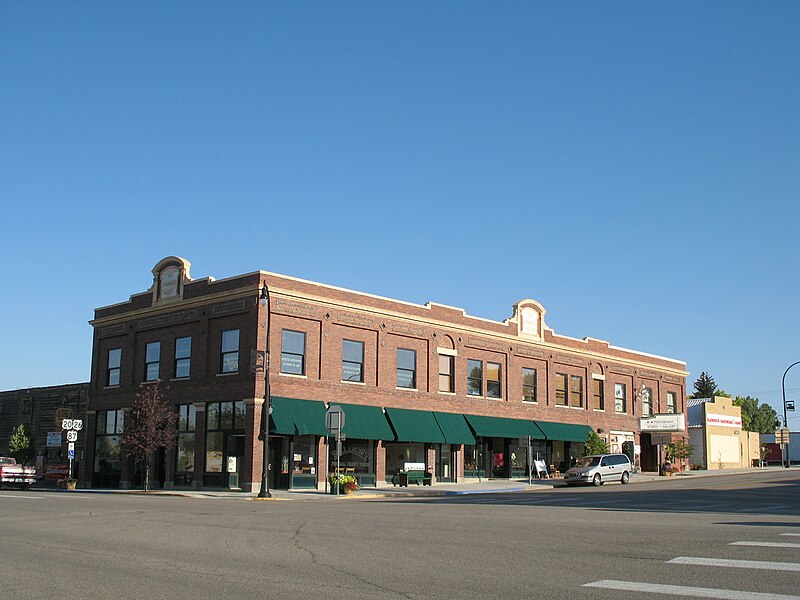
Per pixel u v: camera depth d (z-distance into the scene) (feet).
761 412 523.29
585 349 199.52
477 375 170.81
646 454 217.56
